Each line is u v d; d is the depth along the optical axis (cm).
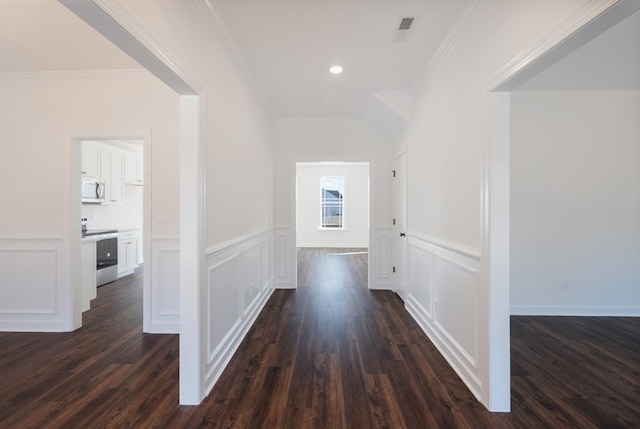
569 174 348
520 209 351
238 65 280
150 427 174
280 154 481
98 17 120
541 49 147
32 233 314
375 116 426
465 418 182
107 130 313
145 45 143
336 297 437
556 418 181
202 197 203
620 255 347
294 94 372
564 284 351
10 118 314
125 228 585
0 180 314
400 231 432
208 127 214
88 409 189
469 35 218
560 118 347
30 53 271
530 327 319
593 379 223
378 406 193
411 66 299
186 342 195
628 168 346
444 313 263
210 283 217
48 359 253
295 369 238
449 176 254
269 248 449
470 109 217
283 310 380
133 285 490
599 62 275
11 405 193
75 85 314
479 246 203
